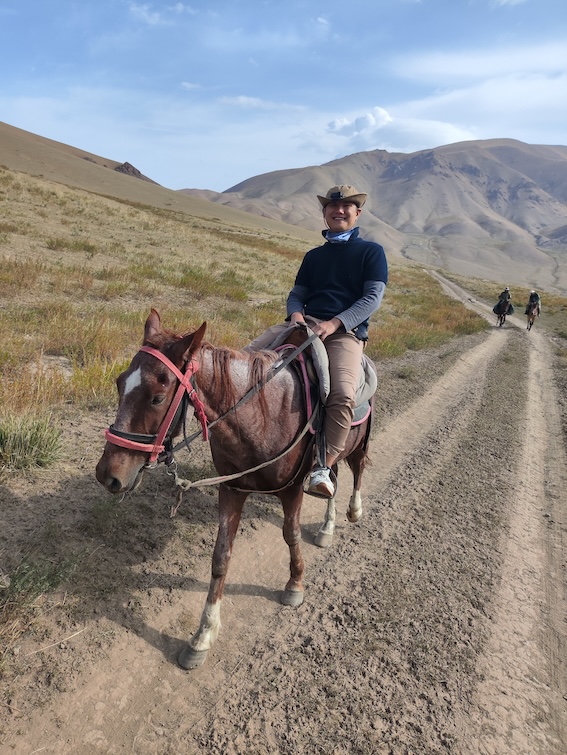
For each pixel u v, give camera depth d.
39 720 2.84
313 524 5.27
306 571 4.48
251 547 4.70
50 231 21.03
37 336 8.94
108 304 12.27
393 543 5.08
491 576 4.72
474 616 4.14
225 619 3.80
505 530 5.59
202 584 4.08
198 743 2.88
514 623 4.14
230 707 3.12
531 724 3.25
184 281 16.47
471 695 3.38
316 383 3.50
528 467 7.53
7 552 3.82
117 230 26.61
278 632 3.75
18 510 4.33
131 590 3.82
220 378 3.01
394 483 6.47
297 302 3.98
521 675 3.63
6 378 6.72
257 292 19.34
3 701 2.88
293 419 3.34
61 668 3.13
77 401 6.74
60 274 13.72
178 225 39.78
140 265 17.88
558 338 24.36
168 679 3.25
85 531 4.23
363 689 3.33
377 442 7.80
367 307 3.69
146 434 2.72
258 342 3.78
